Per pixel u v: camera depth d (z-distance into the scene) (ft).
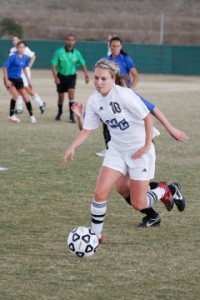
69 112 213.25
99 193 71.97
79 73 478.59
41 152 138.31
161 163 127.44
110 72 69.87
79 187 104.68
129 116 71.46
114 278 62.95
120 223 83.41
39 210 89.86
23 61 191.42
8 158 130.41
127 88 71.05
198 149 145.59
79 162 127.13
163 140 159.33
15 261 67.82
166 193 80.79
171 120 201.16
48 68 515.91
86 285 60.90
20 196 97.96
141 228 81.15
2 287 60.13
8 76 190.49
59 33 640.17
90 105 72.49
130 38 633.61
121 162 73.41
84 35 637.30
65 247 73.05
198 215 88.12
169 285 61.16
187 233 79.20
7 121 194.70
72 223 83.30
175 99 278.67
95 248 68.44
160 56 496.23
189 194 100.68
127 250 71.97
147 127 71.56
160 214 88.38
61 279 62.49
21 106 202.69
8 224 82.58
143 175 73.97
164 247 73.31
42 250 71.82
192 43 629.92
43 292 58.95
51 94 298.15
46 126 184.03
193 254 70.85
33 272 64.44
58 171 117.60
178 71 494.18
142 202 75.36
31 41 512.63
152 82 399.24
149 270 65.46
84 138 73.31
